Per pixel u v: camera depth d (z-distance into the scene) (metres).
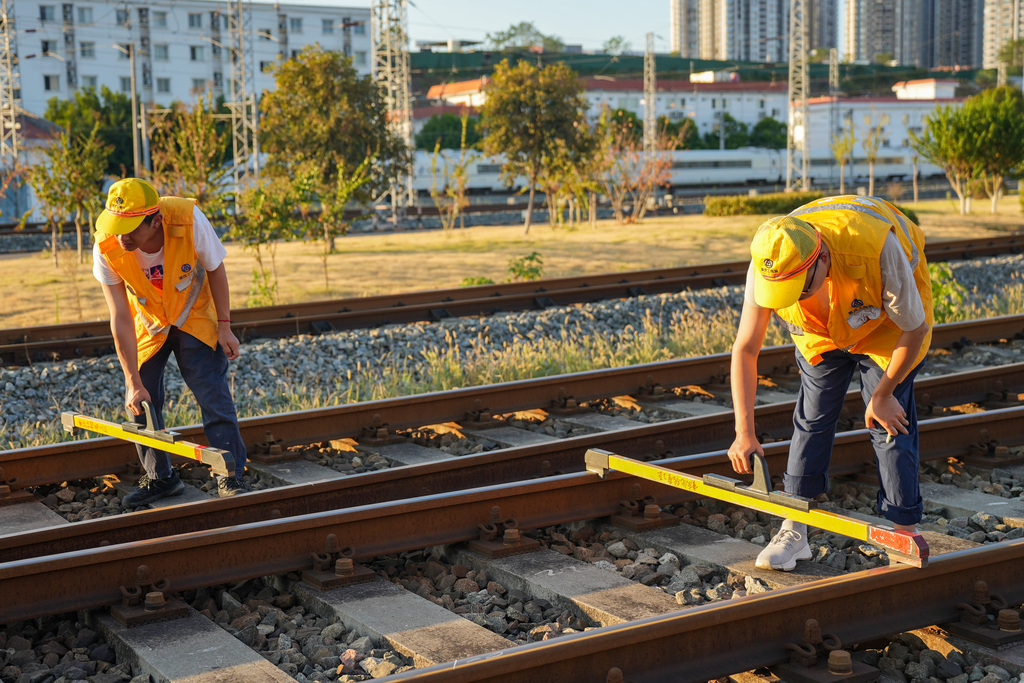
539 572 4.20
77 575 3.80
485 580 4.27
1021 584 3.83
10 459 5.56
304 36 93.75
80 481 5.92
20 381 8.29
